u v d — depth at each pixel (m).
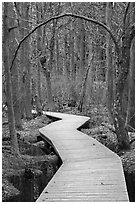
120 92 12.52
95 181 7.83
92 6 27.86
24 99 22.31
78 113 27.17
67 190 7.25
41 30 26.75
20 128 18.20
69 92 33.44
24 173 10.16
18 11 19.84
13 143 11.53
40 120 23.50
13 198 8.30
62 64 41.47
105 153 11.02
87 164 9.53
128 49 12.02
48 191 7.19
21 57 21.12
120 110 12.66
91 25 28.23
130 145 13.11
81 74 32.09
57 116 24.27
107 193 7.03
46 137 14.60
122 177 8.12
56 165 11.29
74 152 11.23
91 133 17.02
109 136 15.54
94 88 30.20
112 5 19.33
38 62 28.00
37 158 11.93
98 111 25.67
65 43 37.78
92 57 27.62
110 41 17.97
